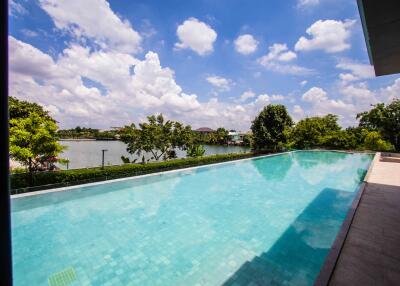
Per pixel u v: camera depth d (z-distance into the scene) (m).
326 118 33.59
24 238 6.11
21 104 11.34
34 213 7.71
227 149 37.75
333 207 8.54
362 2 3.04
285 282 4.45
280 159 21.70
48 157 9.78
